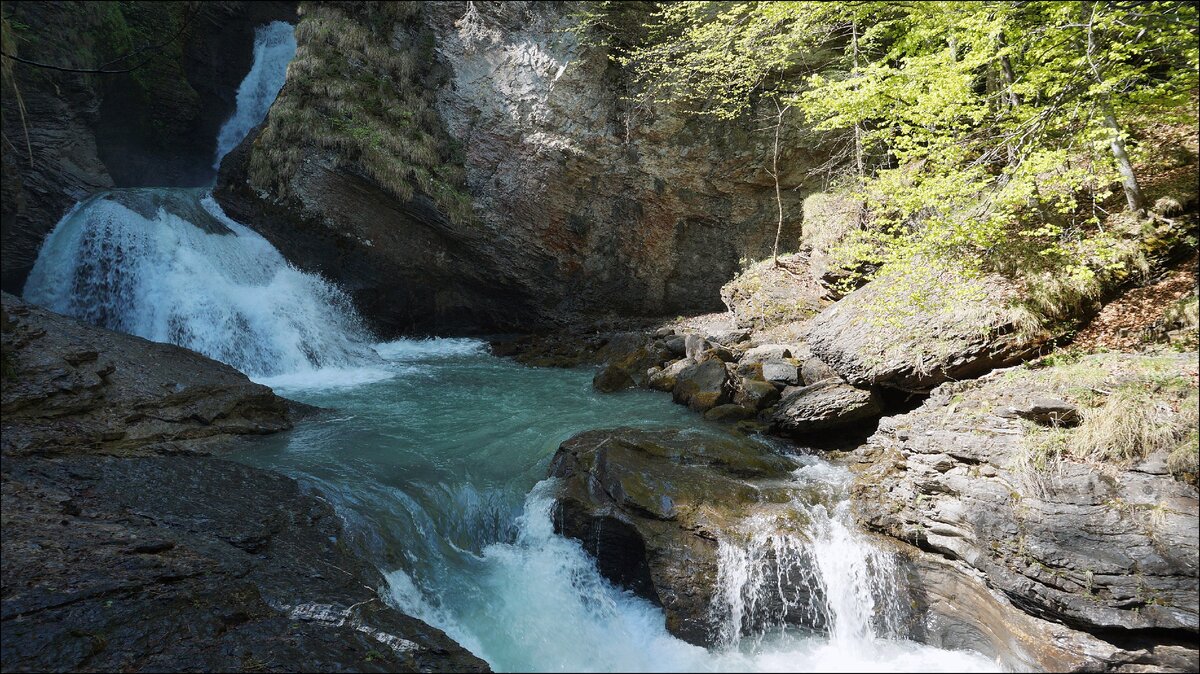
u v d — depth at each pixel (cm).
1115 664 608
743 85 1655
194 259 1455
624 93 1691
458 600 722
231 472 784
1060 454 664
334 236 1678
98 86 1738
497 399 1260
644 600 771
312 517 727
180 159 2097
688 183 1741
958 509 709
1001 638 677
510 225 1742
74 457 740
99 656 459
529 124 1673
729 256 1780
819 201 1611
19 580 501
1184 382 657
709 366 1215
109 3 1766
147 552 580
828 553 743
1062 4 952
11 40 1057
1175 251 880
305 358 1489
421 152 1664
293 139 1658
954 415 789
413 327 1798
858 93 1022
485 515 853
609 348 1614
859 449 923
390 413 1156
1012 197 805
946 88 937
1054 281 872
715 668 688
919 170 960
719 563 741
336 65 1675
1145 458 621
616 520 781
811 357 1184
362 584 643
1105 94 902
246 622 533
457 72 1698
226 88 2256
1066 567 629
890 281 1076
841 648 728
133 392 882
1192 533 573
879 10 1431
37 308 973
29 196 1523
